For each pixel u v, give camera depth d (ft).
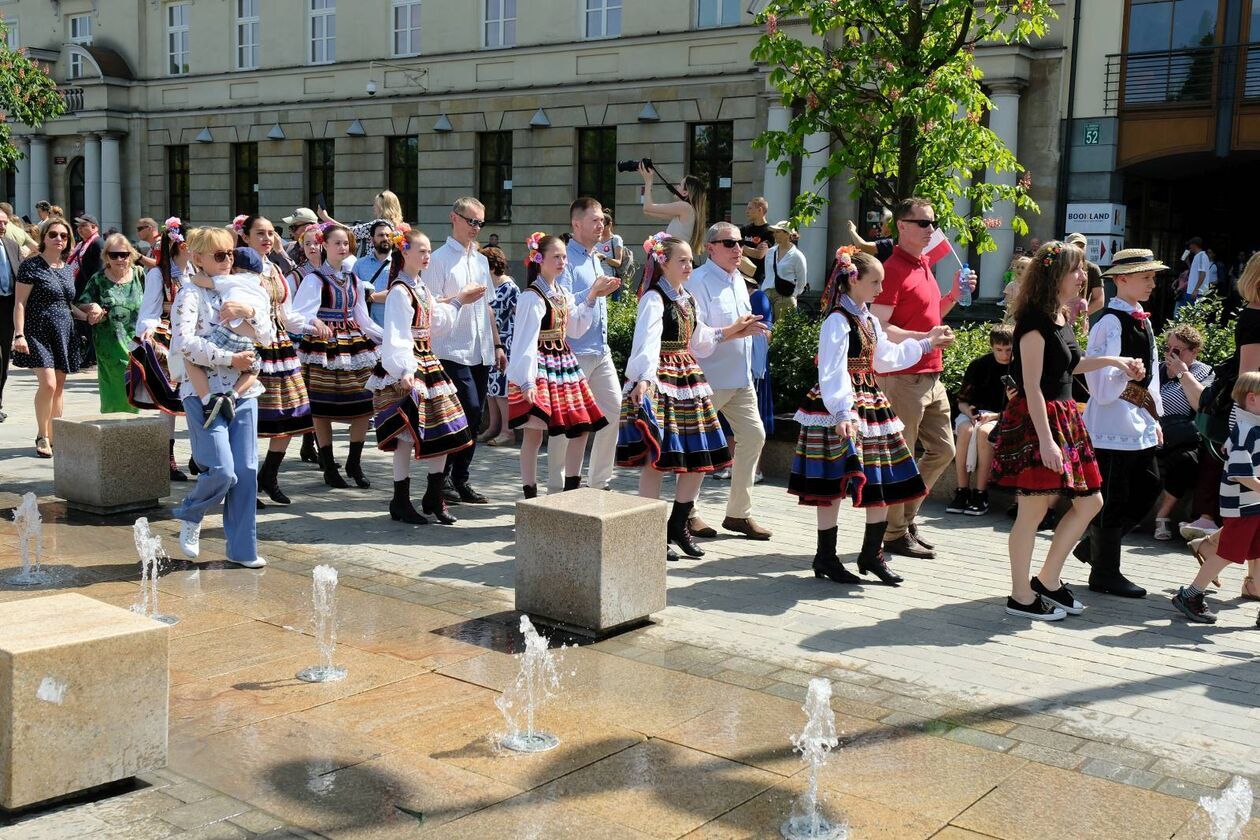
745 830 11.80
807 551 24.02
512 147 90.84
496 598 19.99
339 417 28.99
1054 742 14.24
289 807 12.10
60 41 118.83
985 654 17.56
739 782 12.92
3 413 38.81
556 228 88.69
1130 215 70.28
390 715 14.65
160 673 12.55
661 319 22.31
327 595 19.92
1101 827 11.99
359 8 97.50
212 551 22.84
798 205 39.29
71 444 26.03
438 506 25.85
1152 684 16.38
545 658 16.81
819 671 16.66
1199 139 64.69
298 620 18.53
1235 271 72.74
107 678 12.14
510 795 12.47
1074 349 18.95
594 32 86.33
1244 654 17.83
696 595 20.54
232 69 106.32
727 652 17.44
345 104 98.94
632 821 11.95
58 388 32.81
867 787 12.85
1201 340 24.44
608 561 17.83
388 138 97.76
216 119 107.65
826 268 75.66
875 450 20.77
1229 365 22.35
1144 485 20.77
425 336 24.93
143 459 26.16
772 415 31.89
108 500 25.62
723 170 81.71
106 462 25.50
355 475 29.91
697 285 23.70
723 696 15.57
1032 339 18.40
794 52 37.88
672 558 23.00
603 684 15.94
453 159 93.25
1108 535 20.93
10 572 20.89
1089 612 19.95
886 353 21.16
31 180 119.14
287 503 27.66
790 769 13.28
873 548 21.49
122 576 20.80
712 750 13.76
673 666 16.76
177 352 20.84
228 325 20.93
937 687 16.10
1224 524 19.10
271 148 104.42
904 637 18.34
